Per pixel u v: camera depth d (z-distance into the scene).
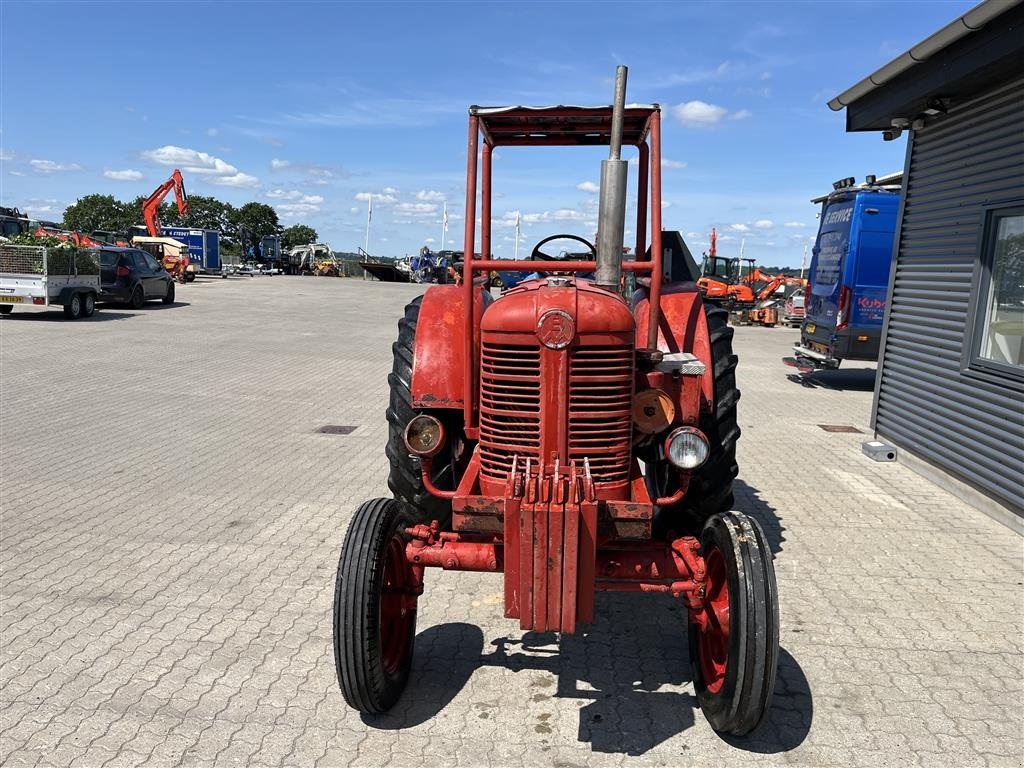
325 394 10.01
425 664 3.67
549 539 2.71
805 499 6.12
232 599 4.23
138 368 11.28
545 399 3.09
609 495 3.14
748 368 13.70
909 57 5.86
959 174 6.36
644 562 3.19
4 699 3.27
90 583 4.38
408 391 4.09
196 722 3.16
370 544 3.04
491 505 3.01
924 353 6.83
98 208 77.50
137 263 20.27
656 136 3.52
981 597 4.41
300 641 3.80
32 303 16.20
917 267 7.05
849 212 11.09
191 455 7.04
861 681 3.55
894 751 3.06
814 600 4.36
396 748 3.03
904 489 6.42
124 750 2.97
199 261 42.72
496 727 3.19
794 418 9.35
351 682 2.99
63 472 6.40
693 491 4.05
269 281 35.78
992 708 3.36
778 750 3.06
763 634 2.74
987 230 5.92
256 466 6.74
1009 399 5.54
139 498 5.82
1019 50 4.82
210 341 14.30
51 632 3.83
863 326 11.09
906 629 4.04
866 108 7.16
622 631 4.05
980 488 5.92
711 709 3.05
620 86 3.02
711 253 26.88
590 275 4.82
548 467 2.95
